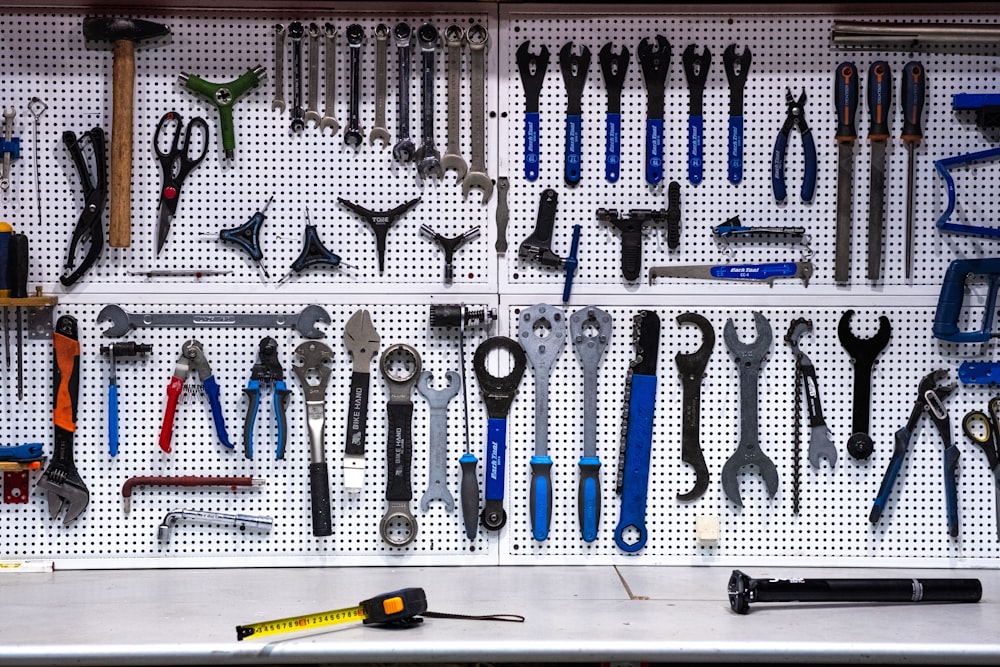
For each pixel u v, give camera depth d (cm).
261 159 215
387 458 213
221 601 178
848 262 215
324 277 216
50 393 214
